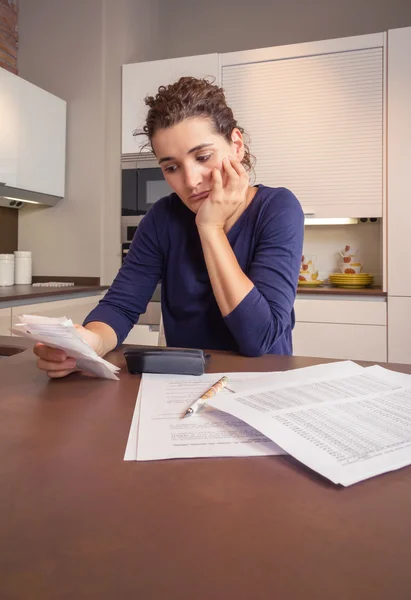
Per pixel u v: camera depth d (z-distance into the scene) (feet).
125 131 9.99
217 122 3.26
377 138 8.70
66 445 1.57
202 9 11.85
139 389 2.28
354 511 1.14
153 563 0.92
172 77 9.73
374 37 8.60
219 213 3.18
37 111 9.33
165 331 4.27
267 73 9.27
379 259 10.18
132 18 10.47
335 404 1.90
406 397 2.03
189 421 1.80
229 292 3.09
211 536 1.02
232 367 2.80
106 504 1.17
